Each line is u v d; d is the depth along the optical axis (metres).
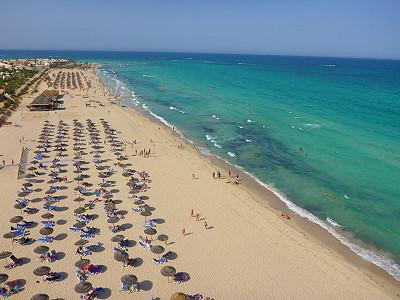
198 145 63.03
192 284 27.78
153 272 28.88
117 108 90.75
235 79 171.12
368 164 53.84
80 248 31.00
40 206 38.53
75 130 67.25
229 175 49.56
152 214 38.06
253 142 64.81
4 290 25.94
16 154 53.81
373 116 85.19
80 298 25.58
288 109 93.00
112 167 50.50
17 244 31.56
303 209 40.91
